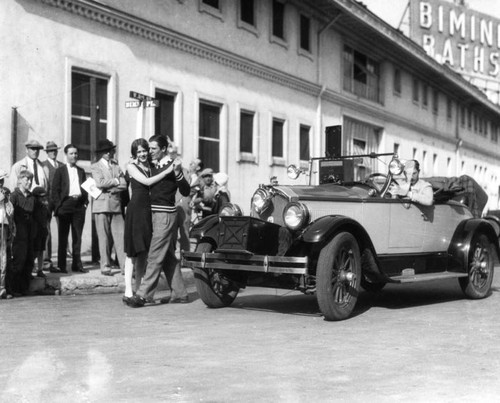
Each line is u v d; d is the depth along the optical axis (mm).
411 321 7492
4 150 11562
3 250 8898
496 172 50781
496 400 4277
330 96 23672
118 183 10102
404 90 31281
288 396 4336
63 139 12609
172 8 15539
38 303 8562
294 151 21281
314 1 21781
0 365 5098
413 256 8898
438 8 55562
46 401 4176
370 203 8266
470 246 9320
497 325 7234
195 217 12961
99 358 5363
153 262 8336
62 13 12641
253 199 7961
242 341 6168
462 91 37719
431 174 35594
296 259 7078
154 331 6629
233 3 17984
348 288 7582
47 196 10516
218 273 8305
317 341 6215
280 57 20375
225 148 17625
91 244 12414
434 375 4926
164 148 8297
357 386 4598
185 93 16031
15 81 11781
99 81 13688
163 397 4281
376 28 24453
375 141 28766
